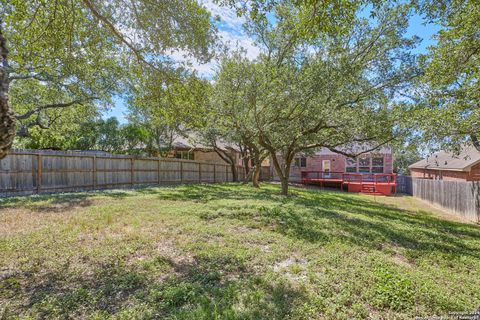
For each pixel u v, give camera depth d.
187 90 5.70
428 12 5.15
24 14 4.11
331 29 3.58
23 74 6.52
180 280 2.95
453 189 10.96
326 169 23.36
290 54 9.69
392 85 9.52
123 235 4.46
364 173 20.38
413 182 17.42
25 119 10.55
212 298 2.59
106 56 5.64
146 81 5.52
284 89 8.56
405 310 2.54
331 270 3.36
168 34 4.59
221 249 3.95
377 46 9.49
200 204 7.66
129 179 12.37
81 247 3.83
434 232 6.07
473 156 14.13
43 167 9.20
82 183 10.40
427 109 7.89
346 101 9.55
